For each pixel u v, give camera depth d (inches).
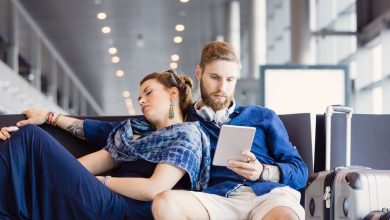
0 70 553.3
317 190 122.6
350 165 134.7
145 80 124.6
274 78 234.7
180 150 113.7
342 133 135.9
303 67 234.7
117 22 641.0
